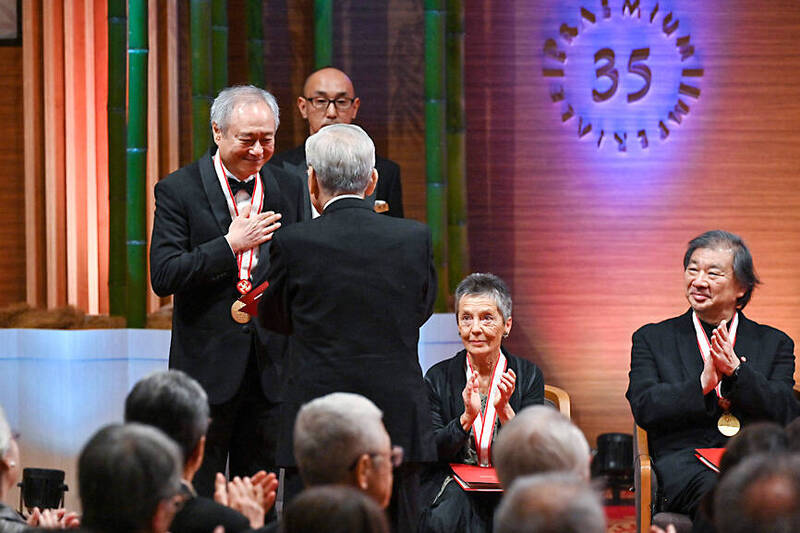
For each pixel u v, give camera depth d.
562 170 9.41
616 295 9.45
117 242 8.73
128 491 3.29
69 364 8.48
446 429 6.20
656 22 9.34
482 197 9.41
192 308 6.07
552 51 9.34
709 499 4.16
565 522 2.85
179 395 4.20
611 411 9.49
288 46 9.22
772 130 9.39
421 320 5.38
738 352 6.59
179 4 8.97
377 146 9.30
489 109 9.38
